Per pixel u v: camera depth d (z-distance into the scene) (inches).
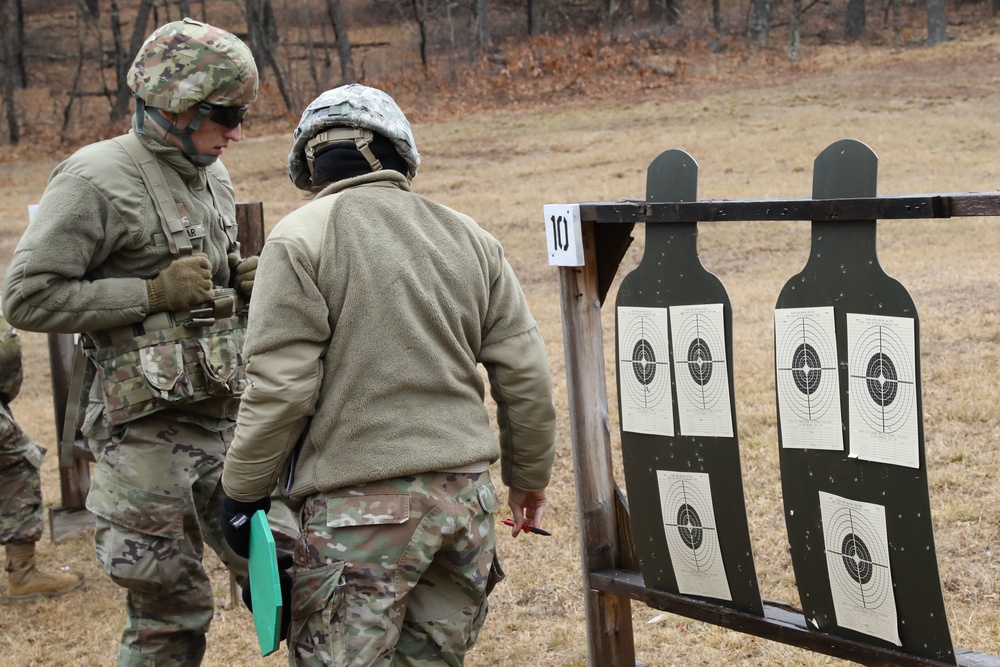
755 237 462.6
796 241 449.7
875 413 86.8
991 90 846.5
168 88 111.5
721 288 96.6
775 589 144.7
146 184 114.7
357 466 82.9
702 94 971.9
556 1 1478.8
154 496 115.1
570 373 111.2
